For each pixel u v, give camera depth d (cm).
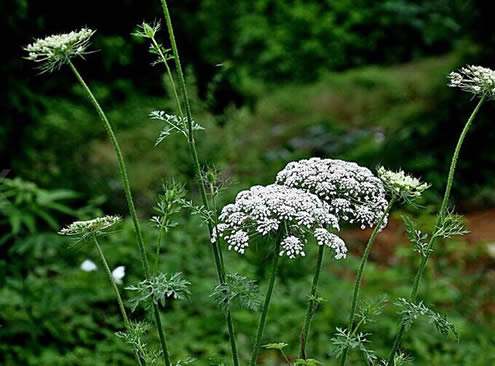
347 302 138
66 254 139
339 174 73
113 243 145
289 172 75
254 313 134
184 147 182
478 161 226
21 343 123
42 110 173
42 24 172
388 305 138
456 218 71
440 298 142
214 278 142
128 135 206
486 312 143
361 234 184
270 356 126
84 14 205
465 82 71
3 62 162
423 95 261
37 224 158
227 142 190
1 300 123
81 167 187
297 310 135
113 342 123
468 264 160
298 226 71
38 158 173
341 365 74
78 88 213
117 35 216
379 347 128
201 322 130
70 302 125
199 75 230
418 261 150
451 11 295
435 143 234
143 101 220
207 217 71
